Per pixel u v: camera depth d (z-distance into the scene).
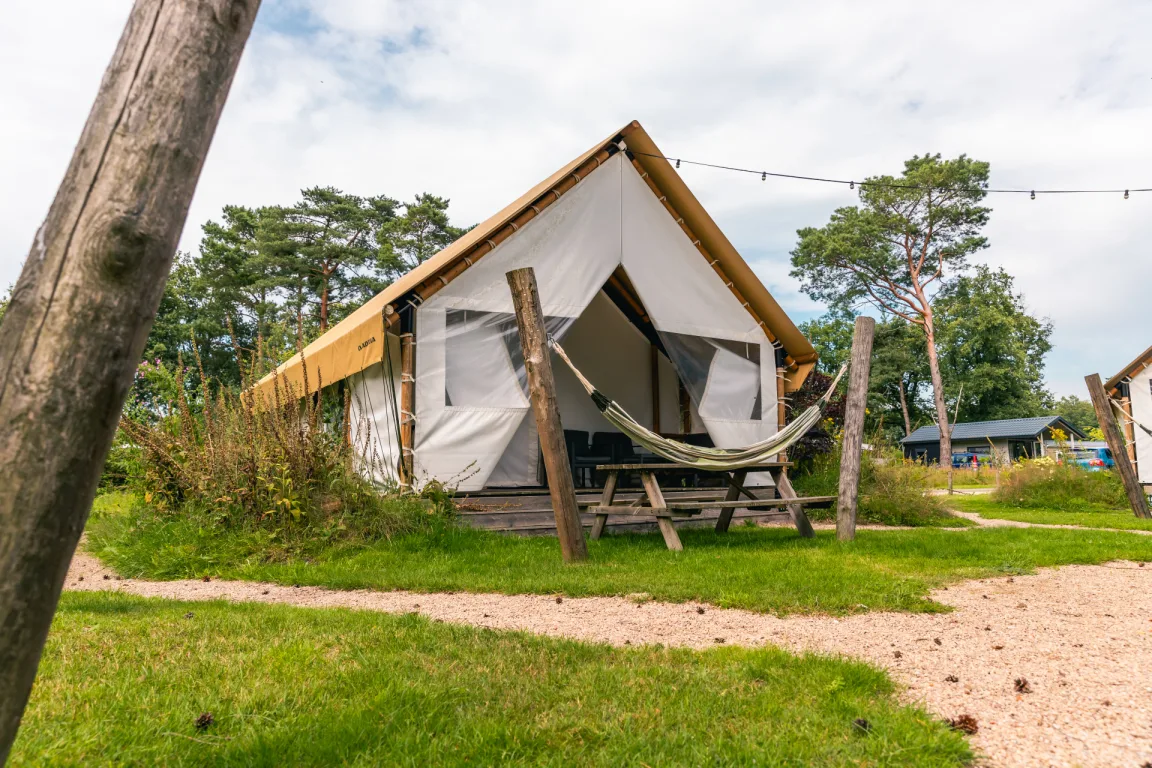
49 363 1.44
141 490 8.84
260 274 36.62
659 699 2.88
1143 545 7.82
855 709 2.73
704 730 2.57
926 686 3.11
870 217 40.25
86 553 8.38
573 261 9.80
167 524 7.69
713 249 10.98
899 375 50.03
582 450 12.77
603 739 2.53
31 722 2.56
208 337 36.72
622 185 10.34
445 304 8.85
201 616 4.41
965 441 48.72
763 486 11.51
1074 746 2.46
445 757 2.38
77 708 2.73
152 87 1.52
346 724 2.56
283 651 3.47
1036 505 15.41
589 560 6.79
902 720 2.59
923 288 42.03
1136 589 5.49
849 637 4.04
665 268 10.62
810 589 5.20
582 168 9.91
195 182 1.59
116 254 1.46
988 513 13.91
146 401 12.60
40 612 1.46
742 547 7.64
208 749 2.42
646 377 13.98
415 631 3.96
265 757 2.35
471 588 5.66
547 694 2.95
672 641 4.01
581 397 13.41
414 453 8.52
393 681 3.02
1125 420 19.61
